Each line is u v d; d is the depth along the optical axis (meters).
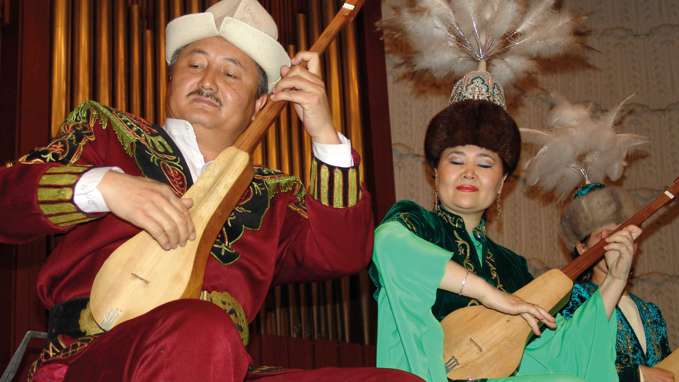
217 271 2.93
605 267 4.27
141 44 5.54
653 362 4.31
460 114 3.86
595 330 3.79
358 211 3.12
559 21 4.32
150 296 2.59
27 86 5.12
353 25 6.20
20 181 2.63
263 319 5.59
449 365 3.40
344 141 3.12
